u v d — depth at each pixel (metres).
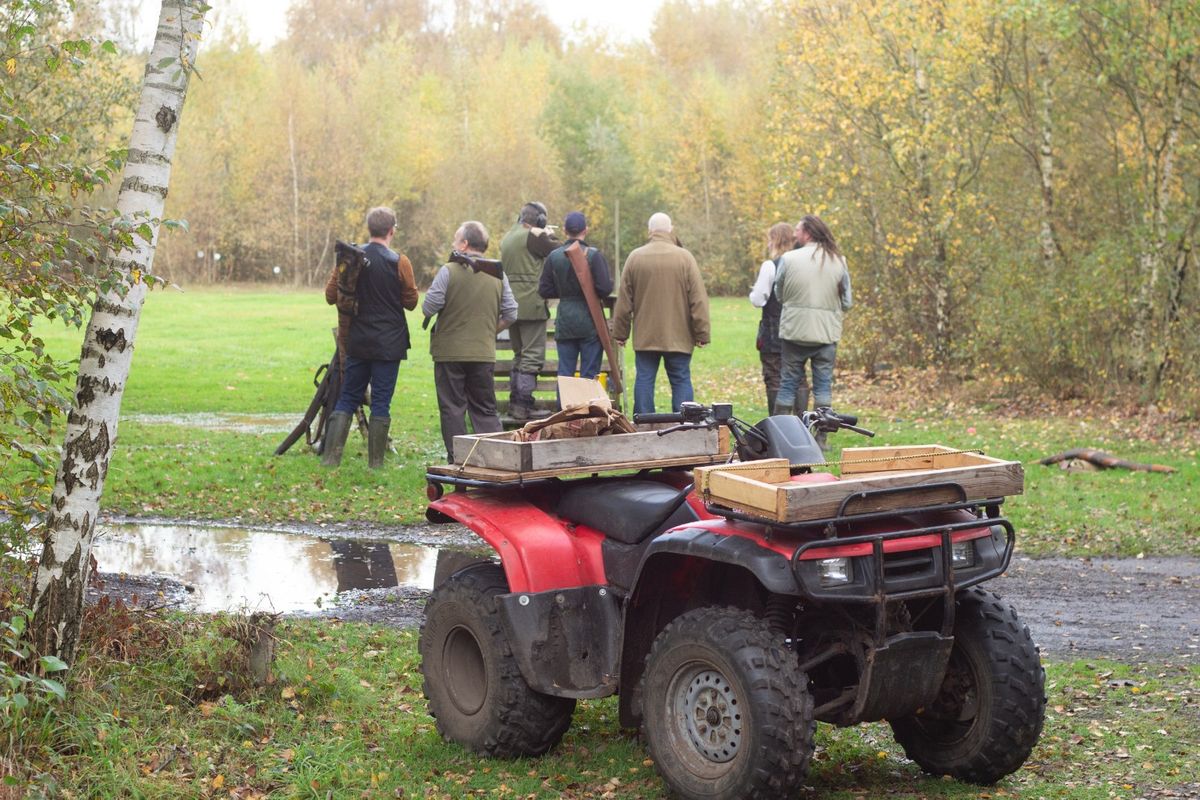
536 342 13.94
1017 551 9.93
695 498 5.07
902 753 5.45
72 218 5.14
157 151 5.23
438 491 5.82
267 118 71.31
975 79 21.02
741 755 4.38
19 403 5.25
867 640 4.52
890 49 21.91
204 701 5.59
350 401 12.82
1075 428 15.95
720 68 108.75
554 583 5.21
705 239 66.00
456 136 79.62
